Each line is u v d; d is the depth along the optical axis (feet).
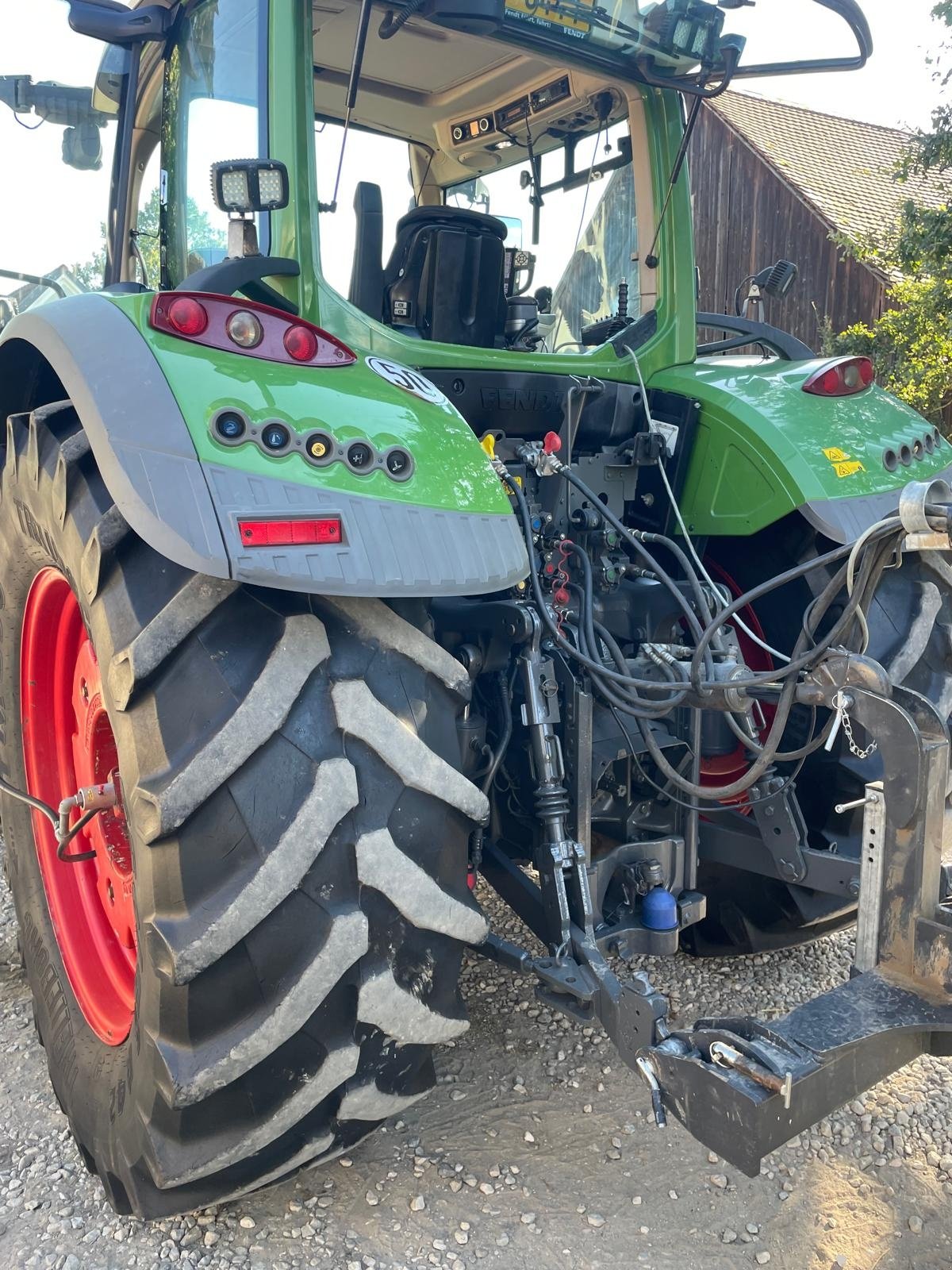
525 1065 7.97
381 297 8.10
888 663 7.52
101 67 8.70
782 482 7.95
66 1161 7.00
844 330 43.37
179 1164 5.44
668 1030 5.32
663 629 8.18
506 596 7.48
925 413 32.48
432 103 9.37
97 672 7.12
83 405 5.15
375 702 5.23
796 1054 4.63
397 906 5.27
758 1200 6.46
